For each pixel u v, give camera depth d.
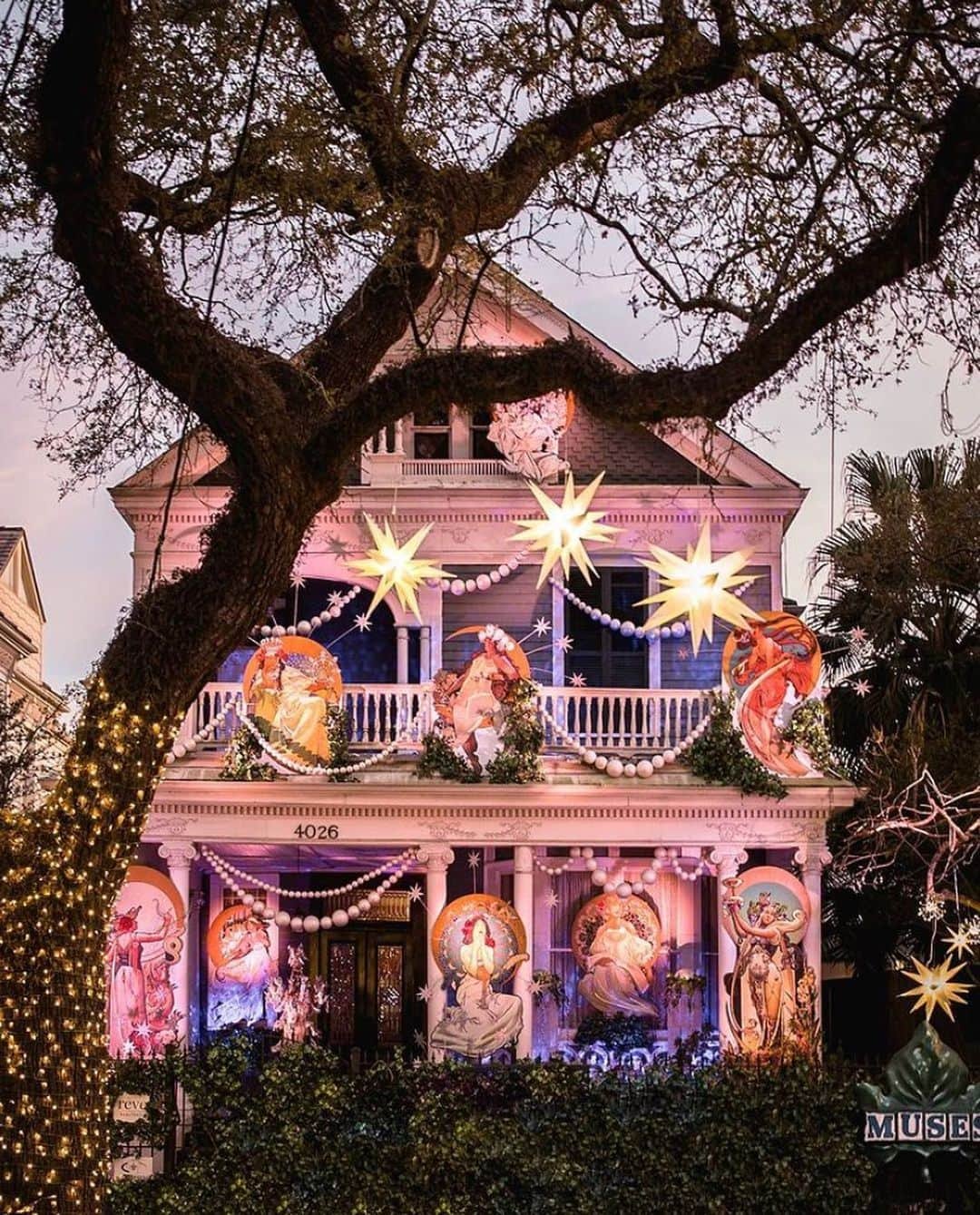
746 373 12.13
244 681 23.17
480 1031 22.16
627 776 23.25
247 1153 19.97
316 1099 20.42
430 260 12.91
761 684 23.31
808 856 23.22
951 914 25.36
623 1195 19.97
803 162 13.57
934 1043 20.53
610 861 25.14
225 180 13.45
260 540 12.34
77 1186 11.74
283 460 12.10
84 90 10.66
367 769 23.25
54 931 12.03
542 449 24.89
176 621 12.45
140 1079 20.70
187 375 11.55
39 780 22.22
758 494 24.88
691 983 24.12
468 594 25.22
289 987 23.34
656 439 25.36
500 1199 19.72
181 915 22.34
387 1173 20.02
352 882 24.17
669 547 25.05
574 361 12.15
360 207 13.34
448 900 25.70
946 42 12.98
